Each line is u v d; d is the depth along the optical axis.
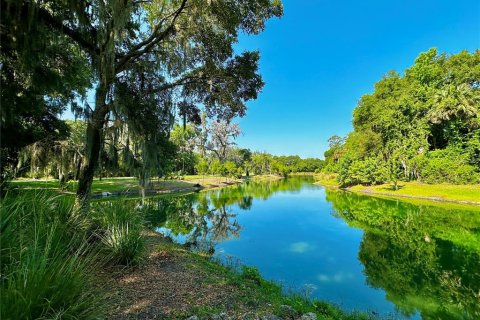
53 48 7.34
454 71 33.19
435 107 30.45
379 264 8.70
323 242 11.23
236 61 8.80
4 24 5.28
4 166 10.26
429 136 33.62
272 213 18.30
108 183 27.00
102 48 6.60
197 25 7.66
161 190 29.53
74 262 2.64
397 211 18.41
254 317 3.79
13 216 2.97
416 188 27.77
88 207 6.47
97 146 7.16
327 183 48.22
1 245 2.53
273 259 9.02
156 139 8.23
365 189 33.06
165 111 8.44
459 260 9.05
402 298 6.43
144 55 8.57
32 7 5.14
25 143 10.97
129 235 5.37
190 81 8.93
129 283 4.50
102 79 6.90
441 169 28.06
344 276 7.69
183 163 45.09
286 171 78.88
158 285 4.55
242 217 16.88
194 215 16.84
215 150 57.94
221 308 3.96
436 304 6.19
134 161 7.94
